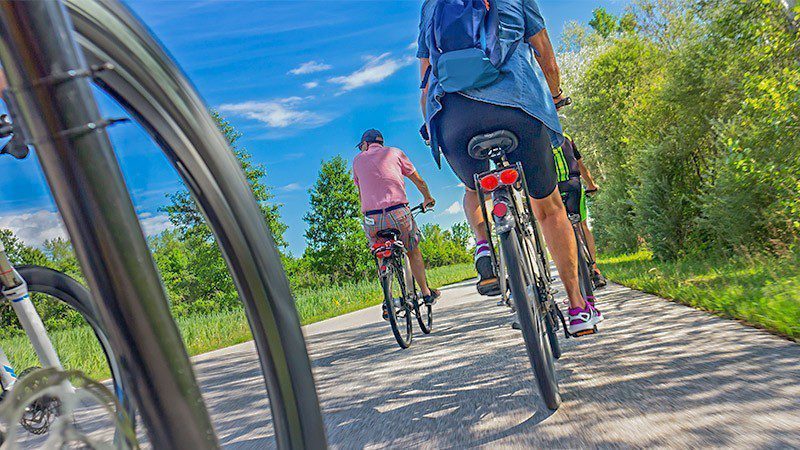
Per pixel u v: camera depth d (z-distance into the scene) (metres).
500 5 3.54
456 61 3.40
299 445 0.82
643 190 16.33
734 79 14.08
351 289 25.50
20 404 0.61
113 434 0.66
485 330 7.30
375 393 4.66
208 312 16.08
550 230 3.86
